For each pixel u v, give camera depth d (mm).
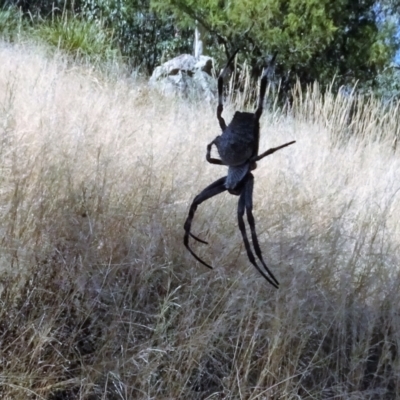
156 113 7352
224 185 2246
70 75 8078
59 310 3523
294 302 3768
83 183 4133
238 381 3428
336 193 5730
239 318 3744
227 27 11680
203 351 3557
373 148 7910
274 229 4664
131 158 5168
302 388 3689
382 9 13992
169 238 4168
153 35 15586
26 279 3730
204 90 10516
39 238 3846
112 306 3729
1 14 12281
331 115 8625
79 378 3402
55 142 4836
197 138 6430
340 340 3998
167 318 3781
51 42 11375
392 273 4562
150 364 3414
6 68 7309
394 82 14422
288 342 3619
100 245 3959
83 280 3611
